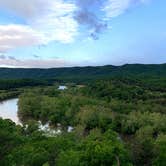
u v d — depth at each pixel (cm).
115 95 14362
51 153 4719
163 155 4812
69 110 10644
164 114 10100
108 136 5875
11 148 4981
